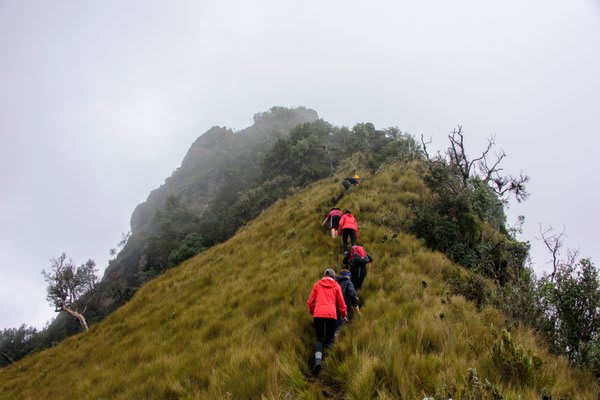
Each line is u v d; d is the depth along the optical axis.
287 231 13.64
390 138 41.94
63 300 30.03
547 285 6.18
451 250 10.30
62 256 30.80
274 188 42.75
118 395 5.48
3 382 11.48
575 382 4.15
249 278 10.44
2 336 60.03
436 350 4.62
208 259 15.57
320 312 5.25
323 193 19.05
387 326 5.26
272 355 4.99
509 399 3.25
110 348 9.29
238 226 41.59
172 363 6.00
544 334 5.60
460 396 3.26
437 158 15.13
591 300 5.38
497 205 13.79
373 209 13.20
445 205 12.18
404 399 3.47
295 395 4.10
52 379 9.12
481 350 4.57
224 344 6.09
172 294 12.48
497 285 7.30
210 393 4.35
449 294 6.85
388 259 8.77
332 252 9.91
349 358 4.51
